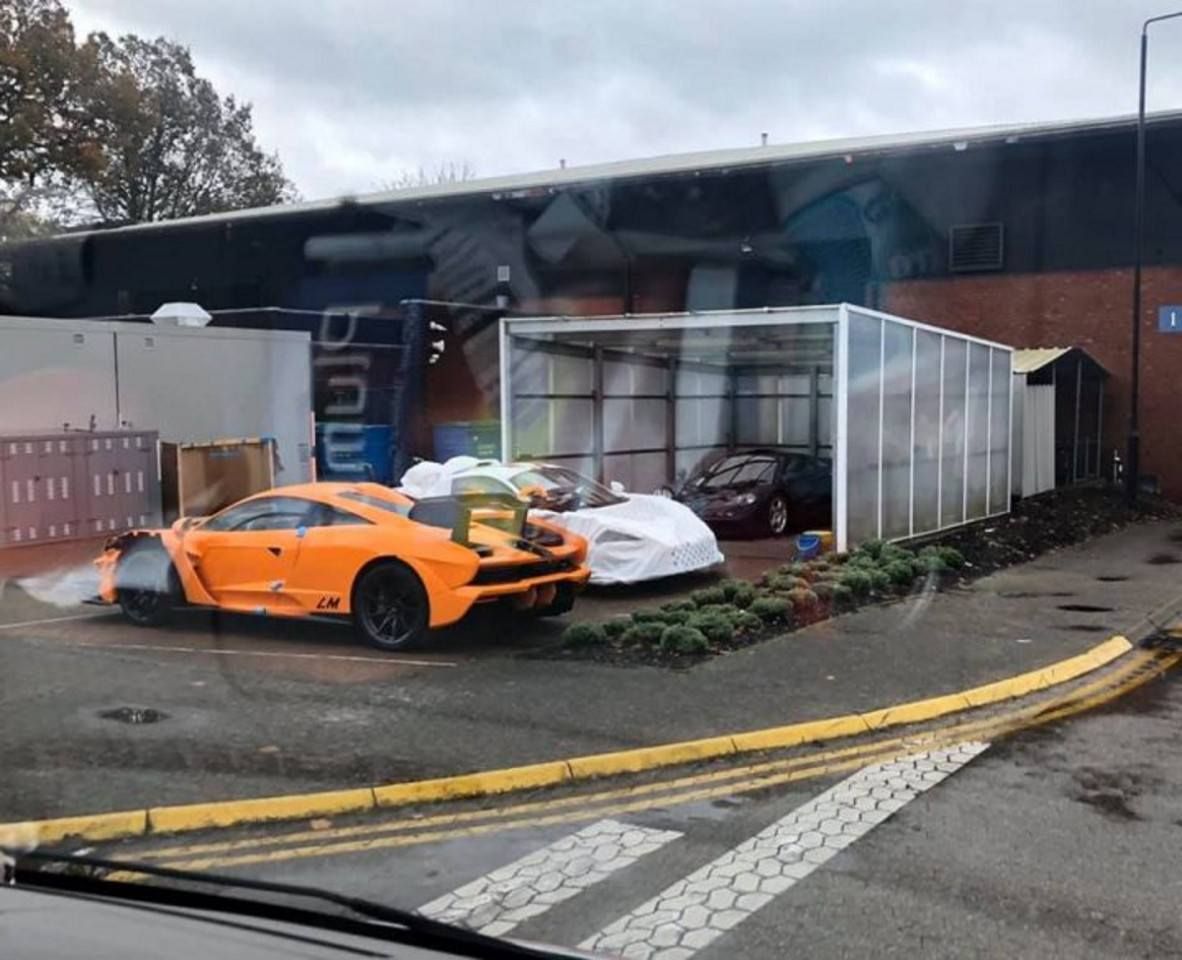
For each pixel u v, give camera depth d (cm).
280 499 1020
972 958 407
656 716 722
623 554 1218
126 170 4553
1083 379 2327
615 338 1752
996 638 973
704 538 1299
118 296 3619
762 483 1772
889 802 585
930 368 1627
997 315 2438
